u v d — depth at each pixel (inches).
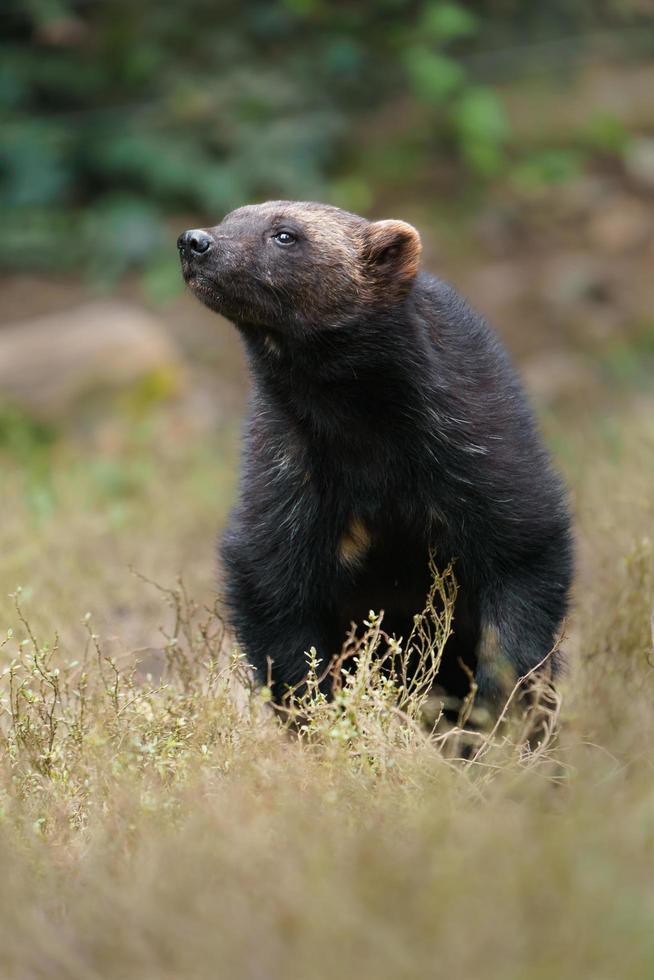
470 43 1266.0
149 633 462.6
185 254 354.9
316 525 353.7
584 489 522.0
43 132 1136.2
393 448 344.5
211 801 259.0
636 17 1285.7
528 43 1267.2
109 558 548.4
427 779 273.9
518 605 346.0
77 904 230.7
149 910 214.4
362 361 342.0
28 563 507.2
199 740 293.3
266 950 198.8
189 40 1219.9
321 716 298.2
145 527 609.9
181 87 1170.0
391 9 1251.8
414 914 197.9
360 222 354.6
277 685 359.6
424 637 339.0
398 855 220.8
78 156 1142.3
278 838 239.0
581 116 1219.9
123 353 832.3
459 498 341.7
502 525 341.7
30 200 1116.5
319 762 284.2
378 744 284.4
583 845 210.2
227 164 1142.3
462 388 344.8
